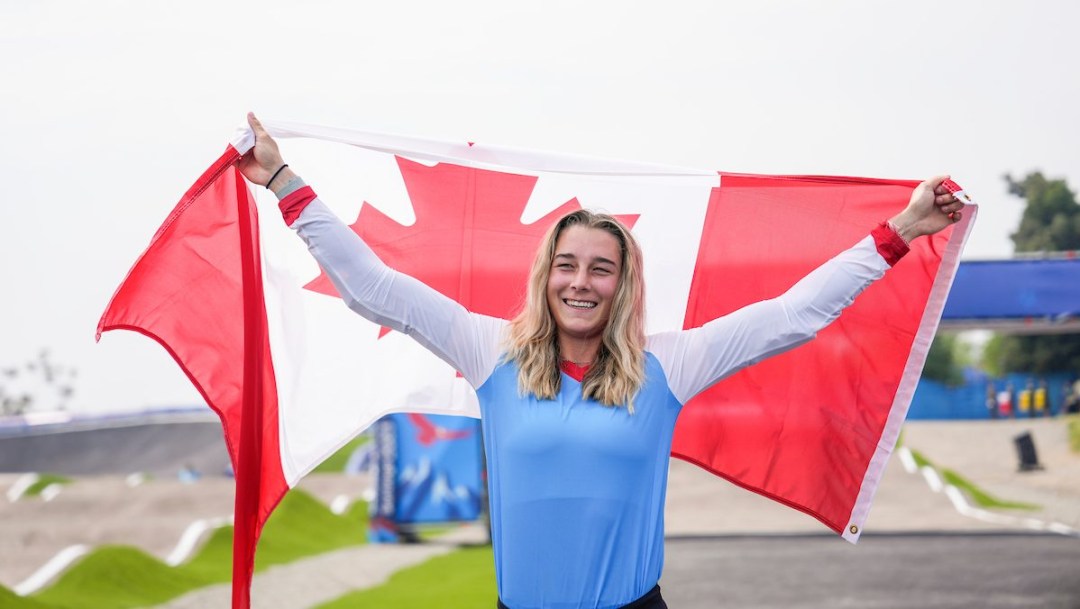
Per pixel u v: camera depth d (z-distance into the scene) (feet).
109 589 36.27
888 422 12.89
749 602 34.14
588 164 12.76
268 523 55.01
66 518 62.54
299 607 34.12
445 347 10.31
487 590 36.86
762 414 13.19
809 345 13.03
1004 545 49.01
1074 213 190.49
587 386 10.02
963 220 12.50
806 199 13.26
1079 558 43.39
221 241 12.23
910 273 12.78
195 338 12.21
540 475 9.88
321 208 10.24
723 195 13.46
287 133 12.09
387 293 10.14
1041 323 51.39
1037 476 93.81
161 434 117.08
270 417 12.53
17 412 219.41
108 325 12.03
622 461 9.88
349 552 50.93
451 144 12.50
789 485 13.17
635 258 10.29
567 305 10.11
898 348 12.85
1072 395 147.13
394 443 58.49
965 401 150.92
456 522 57.98
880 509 70.08
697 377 10.42
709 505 76.18
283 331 12.71
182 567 42.32
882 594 35.14
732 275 13.50
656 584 10.21
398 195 13.48
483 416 10.47
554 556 9.84
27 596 33.42
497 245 13.52
